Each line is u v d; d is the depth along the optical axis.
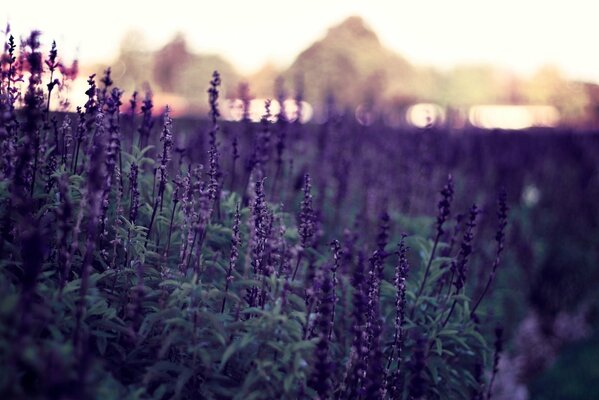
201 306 3.25
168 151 3.70
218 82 4.06
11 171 3.27
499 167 9.90
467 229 4.05
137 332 3.05
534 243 9.95
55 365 2.16
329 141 7.14
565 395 7.36
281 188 5.69
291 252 3.48
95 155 3.05
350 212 6.29
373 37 52.59
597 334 9.45
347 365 3.26
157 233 3.81
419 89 58.19
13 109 3.34
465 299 4.16
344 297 4.21
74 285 2.87
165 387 2.79
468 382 4.00
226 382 3.08
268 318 2.97
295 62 48.97
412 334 4.03
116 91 3.54
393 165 7.77
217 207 4.26
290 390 2.90
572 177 12.49
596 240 11.20
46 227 3.32
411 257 5.57
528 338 8.81
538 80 66.81
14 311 2.35
